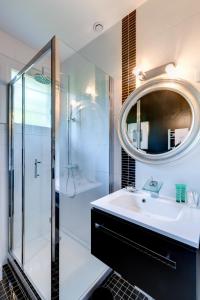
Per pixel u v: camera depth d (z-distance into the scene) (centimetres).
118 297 126
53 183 132
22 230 171
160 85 123
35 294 124
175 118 117
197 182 109
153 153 127
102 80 163
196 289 68
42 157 164
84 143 174
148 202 120
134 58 141
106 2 131
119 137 146
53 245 130
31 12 139
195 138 108
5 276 149
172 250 75
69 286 127
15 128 171
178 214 100
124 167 150
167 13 121
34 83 160
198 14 108
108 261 102
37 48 186
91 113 171
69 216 150
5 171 167
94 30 161
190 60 111
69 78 148
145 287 84
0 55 159
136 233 89
